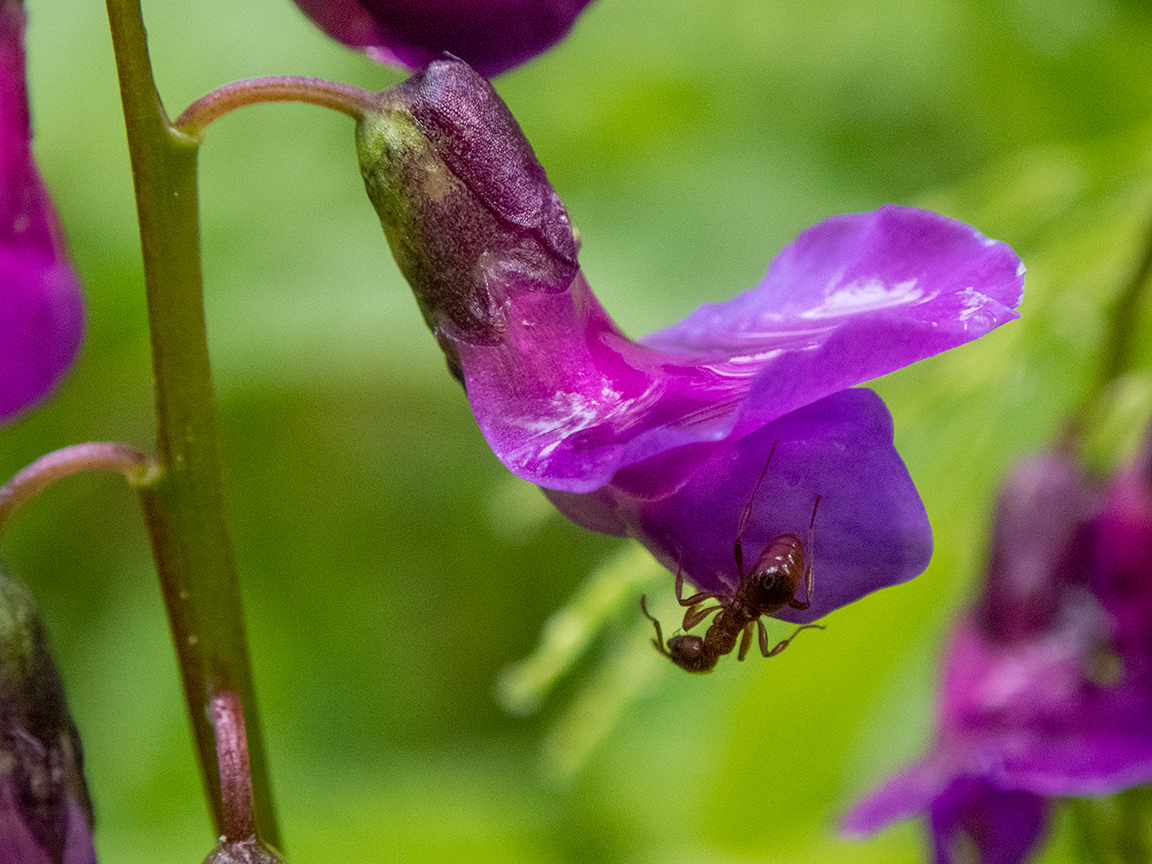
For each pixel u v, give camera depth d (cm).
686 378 12
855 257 12
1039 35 18
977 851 14
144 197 12
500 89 20
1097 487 15
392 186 12
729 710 16
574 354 12
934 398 15
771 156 19
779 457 12
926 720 17
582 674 20
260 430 20
